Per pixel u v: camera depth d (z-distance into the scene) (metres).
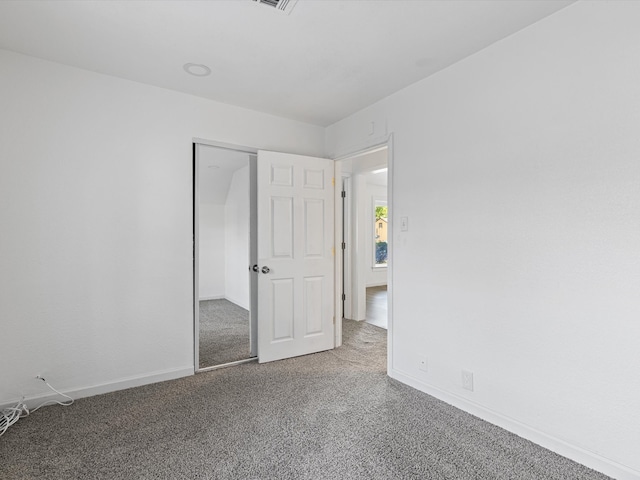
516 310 2.00
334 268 3.66
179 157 2.83
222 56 2.28
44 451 1.85
